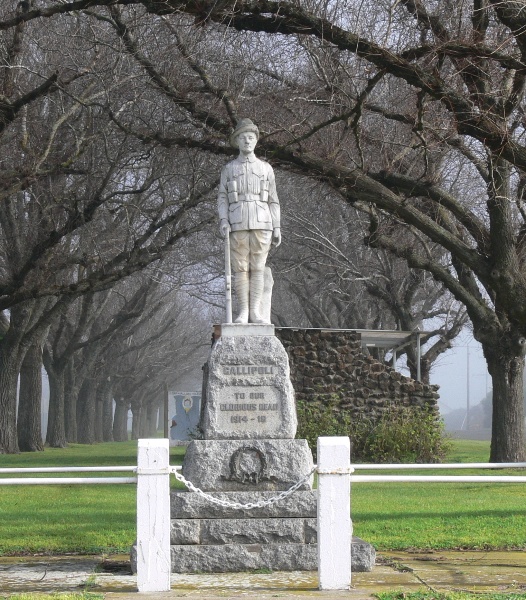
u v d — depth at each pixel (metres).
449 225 23.05
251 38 19.97
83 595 8.11
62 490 19.36
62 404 43.62
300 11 15.41
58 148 24.88
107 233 30.72
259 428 10.58
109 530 13.04
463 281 25.83
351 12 16.92
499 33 17.16
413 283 35.47
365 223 32.22
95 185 26.66
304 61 21.53
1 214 29.12
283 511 10.10
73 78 19.92
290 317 54.44
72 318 45.72
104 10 22.36
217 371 10.69
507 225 18.44
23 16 16.61
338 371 28.41
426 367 36.75
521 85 16.19
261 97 20.33
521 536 12.35
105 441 65.31
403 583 9.01
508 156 16.06
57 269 27.16
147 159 25.19
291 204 34.03
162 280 42.78
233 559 9.80
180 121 20.84
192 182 25.55
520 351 24.72
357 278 33.06
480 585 8.92
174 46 19.39
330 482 8.57
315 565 9.84
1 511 15.33
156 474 8.56
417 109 16.83
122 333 50.91
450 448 27.95
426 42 16.58
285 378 10.70
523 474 22.16
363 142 20.69
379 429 26.92
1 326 35.50
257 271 11.28
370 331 29.42
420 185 19.17
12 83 19.81
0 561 10.73
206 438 10.53
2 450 33.09
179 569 9.75
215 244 39.22
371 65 17.83
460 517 14.09
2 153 24.23
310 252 39.84
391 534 12.57
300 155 18.44
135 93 22.81
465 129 16.02
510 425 24.86
